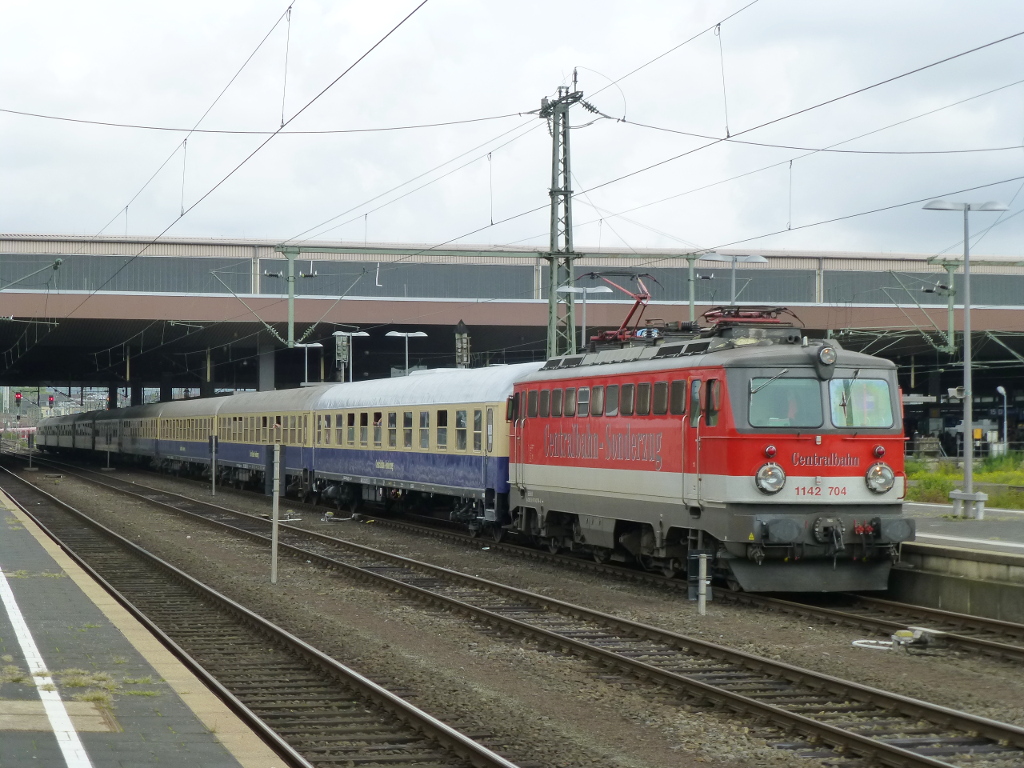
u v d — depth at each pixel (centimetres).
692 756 980
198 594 1959
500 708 1147
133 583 2117
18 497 4609
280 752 970
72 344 7375
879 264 7200
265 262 6869
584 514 2175
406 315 5753
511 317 5844
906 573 1853
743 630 1573
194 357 8581
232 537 2961
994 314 6194
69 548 2591
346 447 3603
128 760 827
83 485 5400
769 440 1736
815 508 1753
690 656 1398
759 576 1770
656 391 1925
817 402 1767
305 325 5906
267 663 1391
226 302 5628
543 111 3061
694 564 1819
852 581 1797
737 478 1728
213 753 852
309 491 4000
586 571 2214
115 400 11100
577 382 2200
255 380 10138
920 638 1459
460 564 2350
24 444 14962
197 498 4484
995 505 3219
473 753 954
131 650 1249
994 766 942
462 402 2772
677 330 2069
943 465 4272
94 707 984
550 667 1348
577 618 1673
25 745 861
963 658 1388
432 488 2948
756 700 1142
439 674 1309
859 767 950
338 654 1436
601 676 1292
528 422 2397
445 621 1673
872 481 1772
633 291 6912
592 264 6988
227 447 4981
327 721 1105
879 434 1786
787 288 7075
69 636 1330
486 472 2631
